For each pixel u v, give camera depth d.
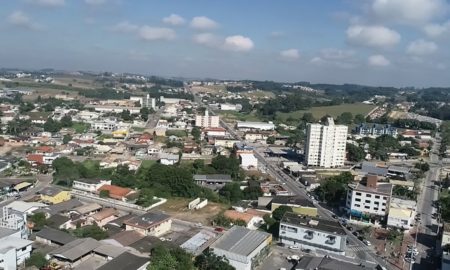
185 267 84.94
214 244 93.25
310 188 167.50
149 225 105.50
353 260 95.56
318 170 199.88
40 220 108.12
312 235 103.00
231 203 142.75
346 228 122.88
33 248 93.12
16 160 180.38
